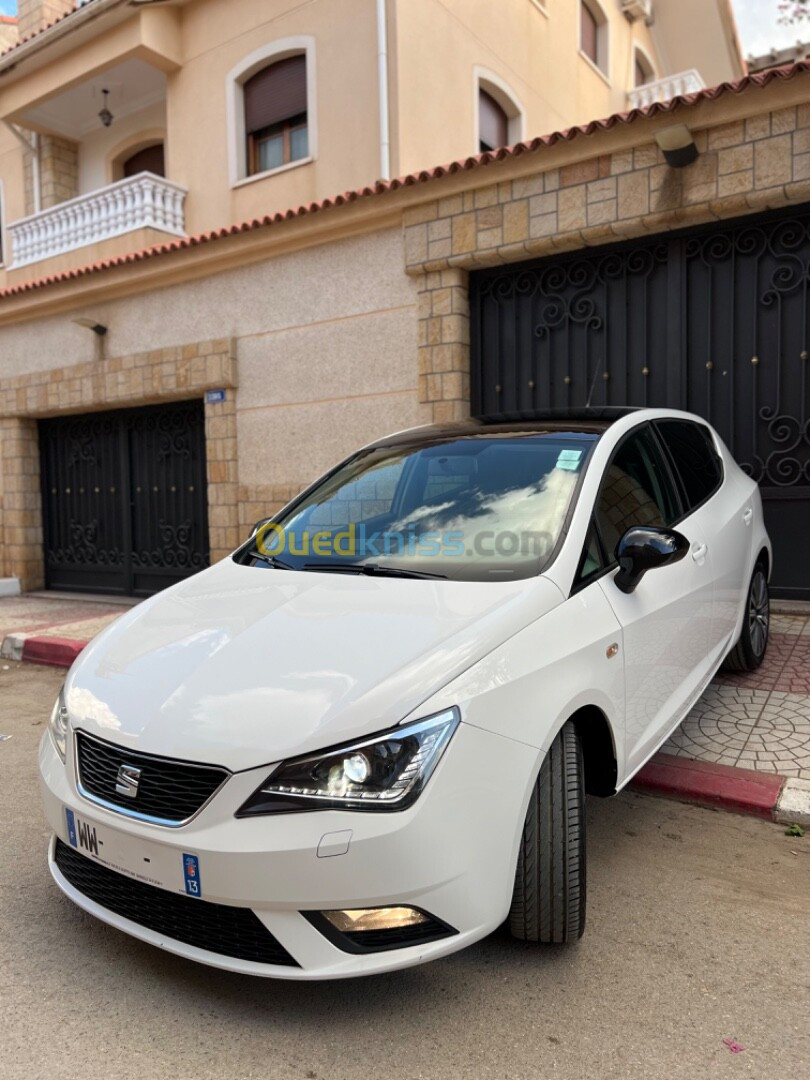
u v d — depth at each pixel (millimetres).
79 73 12758
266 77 11547
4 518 11484
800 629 5945
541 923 2457
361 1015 2301
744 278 6398
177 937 2277
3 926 2799
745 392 6465
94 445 10812
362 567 3123
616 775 2857
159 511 10211
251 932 2143
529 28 13391
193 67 12156
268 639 2570
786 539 6473
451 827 2125
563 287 7141
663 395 6762
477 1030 2232
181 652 2625
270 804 2092
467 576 2879
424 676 2250
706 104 5969
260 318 8727
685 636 3525
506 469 3408
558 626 2592
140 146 14273
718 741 4133
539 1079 2051
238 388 8977
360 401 8094
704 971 2477
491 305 7504
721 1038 2188
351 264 8039
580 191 6664
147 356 9617
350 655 2391
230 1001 2377
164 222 11969
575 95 15023
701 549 3785
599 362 7000
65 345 10516
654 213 6363
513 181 6961
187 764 2178
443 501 3381
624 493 3373
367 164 10445
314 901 2055
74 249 12477
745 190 6008
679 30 17969
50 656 7027
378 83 10219
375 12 10242
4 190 15492
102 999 2396
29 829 3590
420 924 2129
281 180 11266
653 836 3379
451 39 11297
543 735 2357
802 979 2436
